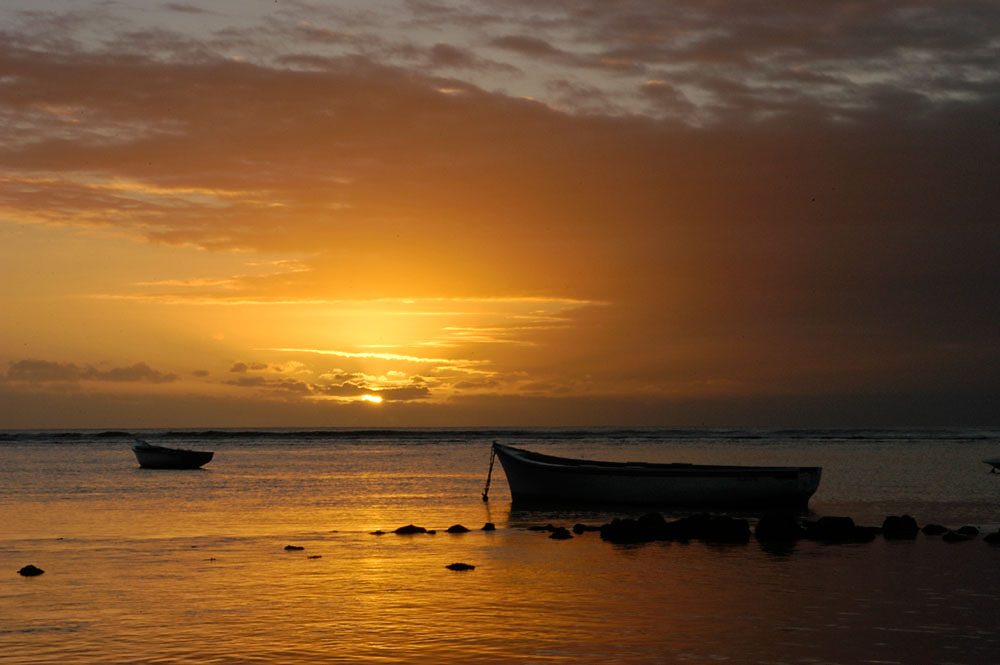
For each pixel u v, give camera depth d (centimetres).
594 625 1806
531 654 1603
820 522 3089
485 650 1628
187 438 16612
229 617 1883
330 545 2911
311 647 1650
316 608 1966
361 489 5262
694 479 4153
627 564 2528
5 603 2019
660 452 11338
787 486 4078
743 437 18412
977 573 2378
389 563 2550
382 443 14162
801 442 15188
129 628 1791
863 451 11306
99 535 3158
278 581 2277
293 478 6162
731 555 2691
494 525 3481
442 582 2261
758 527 3098
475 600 2042
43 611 1939
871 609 1945
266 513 3925
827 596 2081
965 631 1761
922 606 1975
